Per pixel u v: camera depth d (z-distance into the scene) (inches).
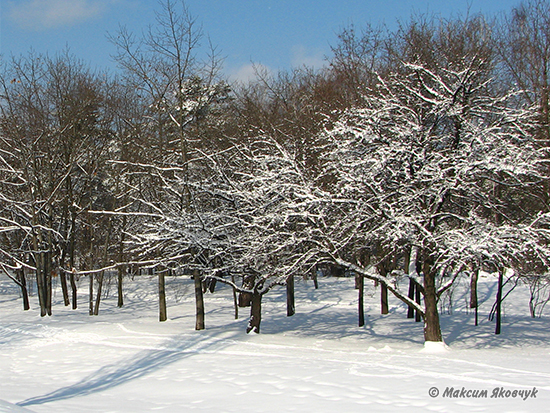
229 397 379.6
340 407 335.0
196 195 762.8
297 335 783.7
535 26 1062.4
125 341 692.1
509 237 590.2
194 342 677.3
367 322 936.3
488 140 614.9
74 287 1144.8
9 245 1147.9
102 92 1095.0
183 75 828.0
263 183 688.4
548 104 897.5
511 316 1005.2
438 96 649.0
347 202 632.4
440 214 617.6
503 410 310.2
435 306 633.0
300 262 668.7
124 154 977.5
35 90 1064.8
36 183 1098.7
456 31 994.7
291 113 975.6
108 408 354.6
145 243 732.0
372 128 663.1
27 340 732.0
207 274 756.0
